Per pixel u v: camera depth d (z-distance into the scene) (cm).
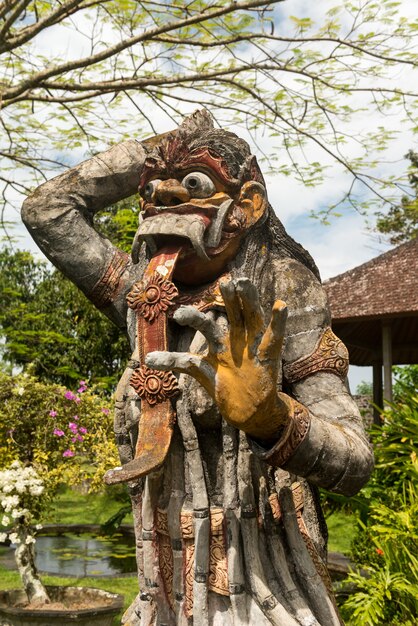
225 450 174
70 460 586
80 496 1343
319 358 178
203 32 572
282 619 165
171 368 148
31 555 554
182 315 143
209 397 172
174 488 178
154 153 188
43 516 582
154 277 178
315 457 155
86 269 211
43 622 488
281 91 580
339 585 611
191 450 173
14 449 571
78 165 217
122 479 162
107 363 1356
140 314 179
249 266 185
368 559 534
